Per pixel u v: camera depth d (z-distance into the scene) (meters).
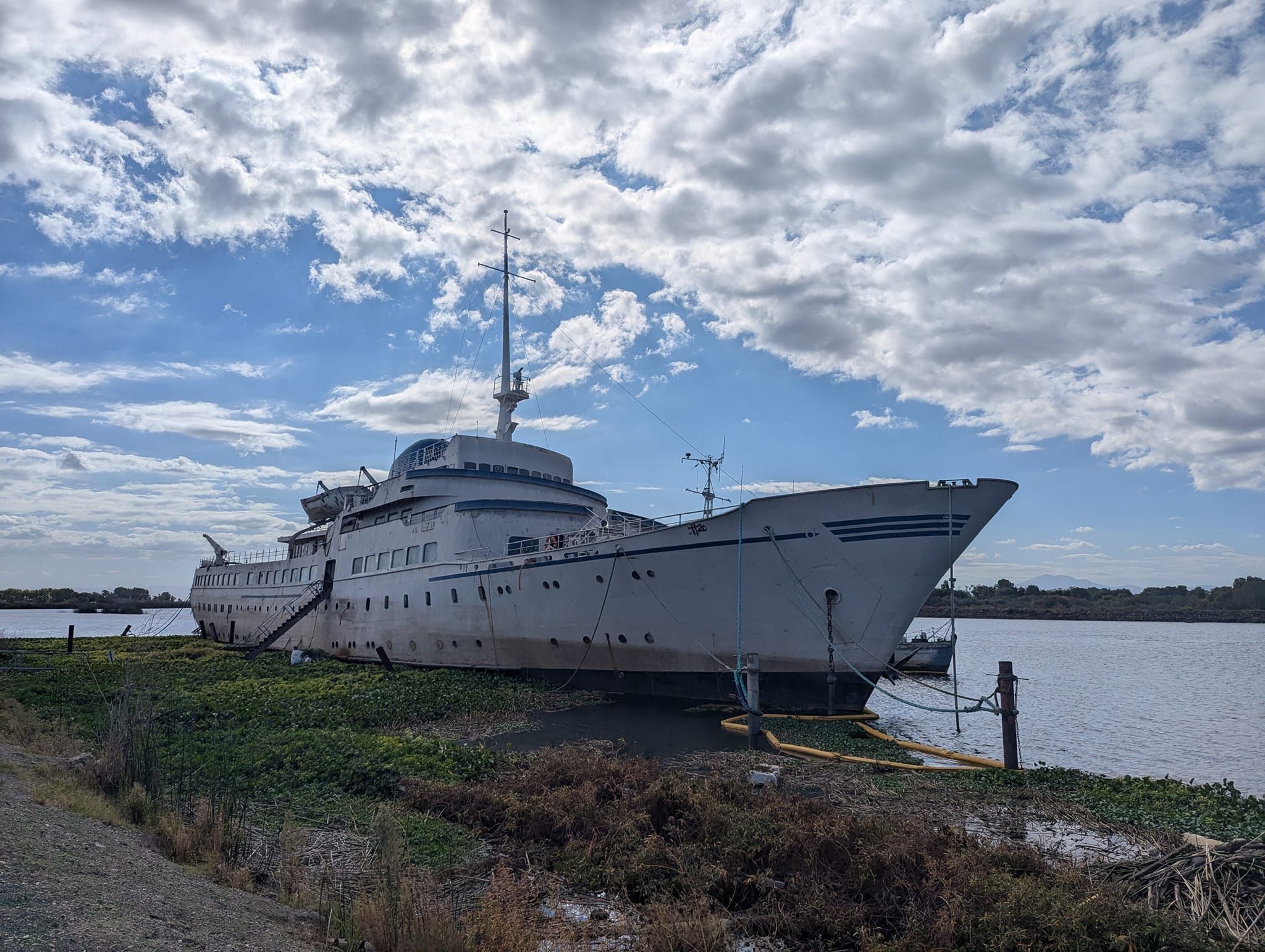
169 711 24.14
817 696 25.62
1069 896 9.24
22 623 136.50
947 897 9.55
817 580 25.03
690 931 8.88
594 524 31.73
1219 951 8.47
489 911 9.12
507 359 43.09
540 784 14.89
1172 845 13.17
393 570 39.78
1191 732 27.97
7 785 12.17
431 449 43.41
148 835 11.45
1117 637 111.44
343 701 27.08
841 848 10.97
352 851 12.11
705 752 20.59
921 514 24.08
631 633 28.48
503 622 32.75
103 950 6.63
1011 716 18.75
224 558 68.81
